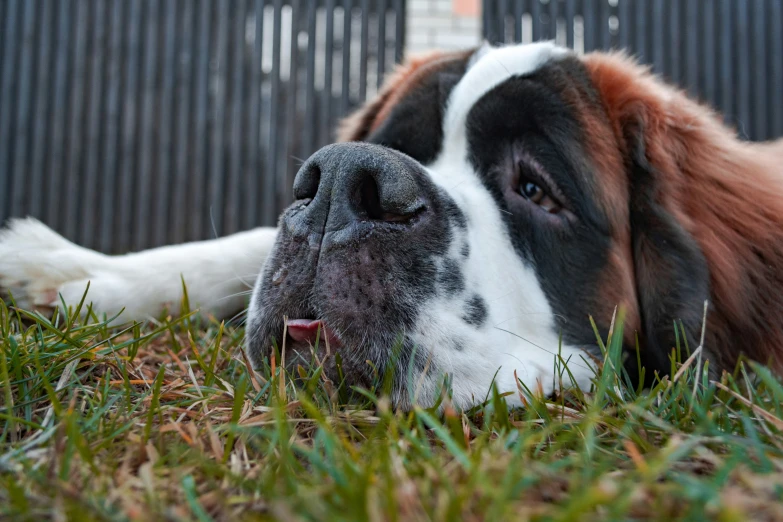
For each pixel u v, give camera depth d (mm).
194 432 386
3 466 359
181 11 1527
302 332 440
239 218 1554
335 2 1521
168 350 524
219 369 497
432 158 567
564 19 1524
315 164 449
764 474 341
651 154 545
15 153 1555
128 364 471
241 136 1542
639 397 441
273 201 1548
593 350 527
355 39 1525
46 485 340
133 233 1562
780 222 567
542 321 511
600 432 409
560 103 541
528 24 1518
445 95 570
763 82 1538
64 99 1547
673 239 527
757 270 552
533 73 554
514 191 539
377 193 448
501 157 542
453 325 460
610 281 532
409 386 431
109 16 1533
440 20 1948
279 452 372
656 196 539
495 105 545
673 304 521
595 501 279
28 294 578
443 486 320
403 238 453
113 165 1547
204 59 1533
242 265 628
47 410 417
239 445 388
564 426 407
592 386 477
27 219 618
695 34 1533
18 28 1540
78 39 1534
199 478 360
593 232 532
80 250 616
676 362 504
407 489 305
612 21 1528
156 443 382
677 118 576
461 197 507
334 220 439
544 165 531
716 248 539
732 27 1535
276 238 461
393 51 1530
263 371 461
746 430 395
